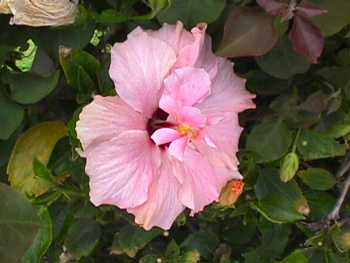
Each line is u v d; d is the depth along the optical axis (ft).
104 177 1.11
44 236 1.23
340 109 1.23
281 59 1.17
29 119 1.28
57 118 1.28
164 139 1.09
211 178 1.15
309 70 1.24
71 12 1.10
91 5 1.19
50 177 1.23
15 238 1.16
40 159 1.24
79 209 1.29
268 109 1.26
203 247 1.35
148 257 1.33
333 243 1.31
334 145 1.23
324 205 1.32
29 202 1.16
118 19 1.14
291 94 1.23
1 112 1.18
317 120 1.21
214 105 1.16
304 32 1.07
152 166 1.13
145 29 1.20
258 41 1.09
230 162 1.16
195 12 1.12
